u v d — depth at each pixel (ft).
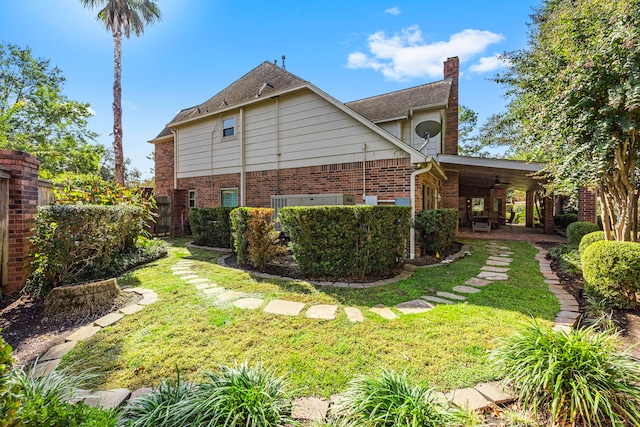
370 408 6.36
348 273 17.72
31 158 16.22
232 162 37.60
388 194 26.00
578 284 16.37
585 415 6.23
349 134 28.07
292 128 31.94
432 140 34.81
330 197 25.72
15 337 10.62
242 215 20.72
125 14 40.57
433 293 15.01
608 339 7.94
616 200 16.16
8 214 15.01
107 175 92.22
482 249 28.84
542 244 32.09
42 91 59.93
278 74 37.58
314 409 6.79
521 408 6.89
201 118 40.55
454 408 6.72
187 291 15.16
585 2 15.30
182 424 5.87
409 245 24.90
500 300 13.76
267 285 16.26
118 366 8.58
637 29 11.97
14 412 4.27
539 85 18.03
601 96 13.89
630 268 11.95
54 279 15.12
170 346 9.67
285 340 9.98
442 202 43.98
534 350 7.61
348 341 9.87
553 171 18.56
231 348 9.50
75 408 5.26
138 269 20.18
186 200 43.42
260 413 6.07
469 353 9.00
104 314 12.46
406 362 8.59
